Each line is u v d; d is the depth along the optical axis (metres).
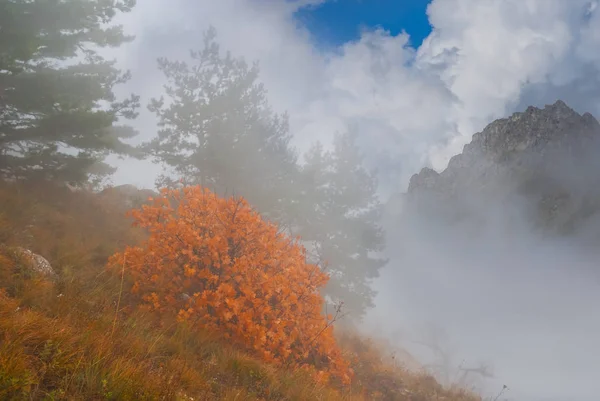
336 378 8.59
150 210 8.34
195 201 8.32
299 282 8.65
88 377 3.73
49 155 11.14
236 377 5.78
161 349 5.54
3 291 5.27
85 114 11.09
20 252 6.65
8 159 10.98
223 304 7.33
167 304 7.40
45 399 3.31
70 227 9.63
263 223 8.66
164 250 7.73
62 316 5.11
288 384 6.31
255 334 6.99
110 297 6.85
